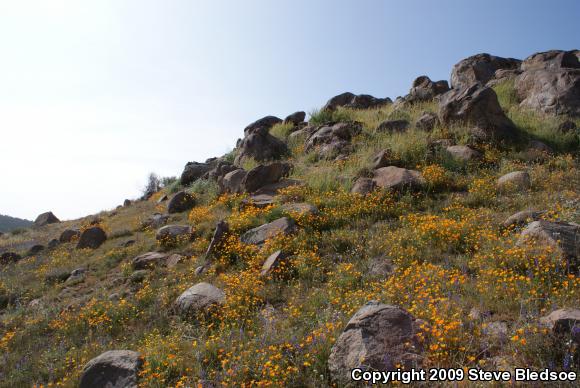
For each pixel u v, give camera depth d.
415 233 8.64
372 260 8.15
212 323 6.74
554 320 4.28
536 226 6.80
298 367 4.79
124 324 7.94
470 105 14.95
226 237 10.68
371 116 21.58
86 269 12.36
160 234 12.62
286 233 9.85
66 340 7.75
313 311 6.45
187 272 9.71
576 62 19.44
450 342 4.50
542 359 4.02
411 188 11.66
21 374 6.61
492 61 23.58
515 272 6.23
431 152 13.69
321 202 11.68
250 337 6.04
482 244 7.63
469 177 12.20
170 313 7.92
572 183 10.91
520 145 14.21
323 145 17.62
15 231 27.66
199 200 16.61
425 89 23.14
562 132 14.93
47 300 10.32
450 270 6.85
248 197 13.85
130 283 10.09
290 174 15.88
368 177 12.90
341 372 4.41
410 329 4.66
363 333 4.59
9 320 9.38
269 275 8.14
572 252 6.10
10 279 12.86
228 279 8.32
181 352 5.99
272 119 25.83
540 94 17.52
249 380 4.88
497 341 4.55
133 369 5.45
